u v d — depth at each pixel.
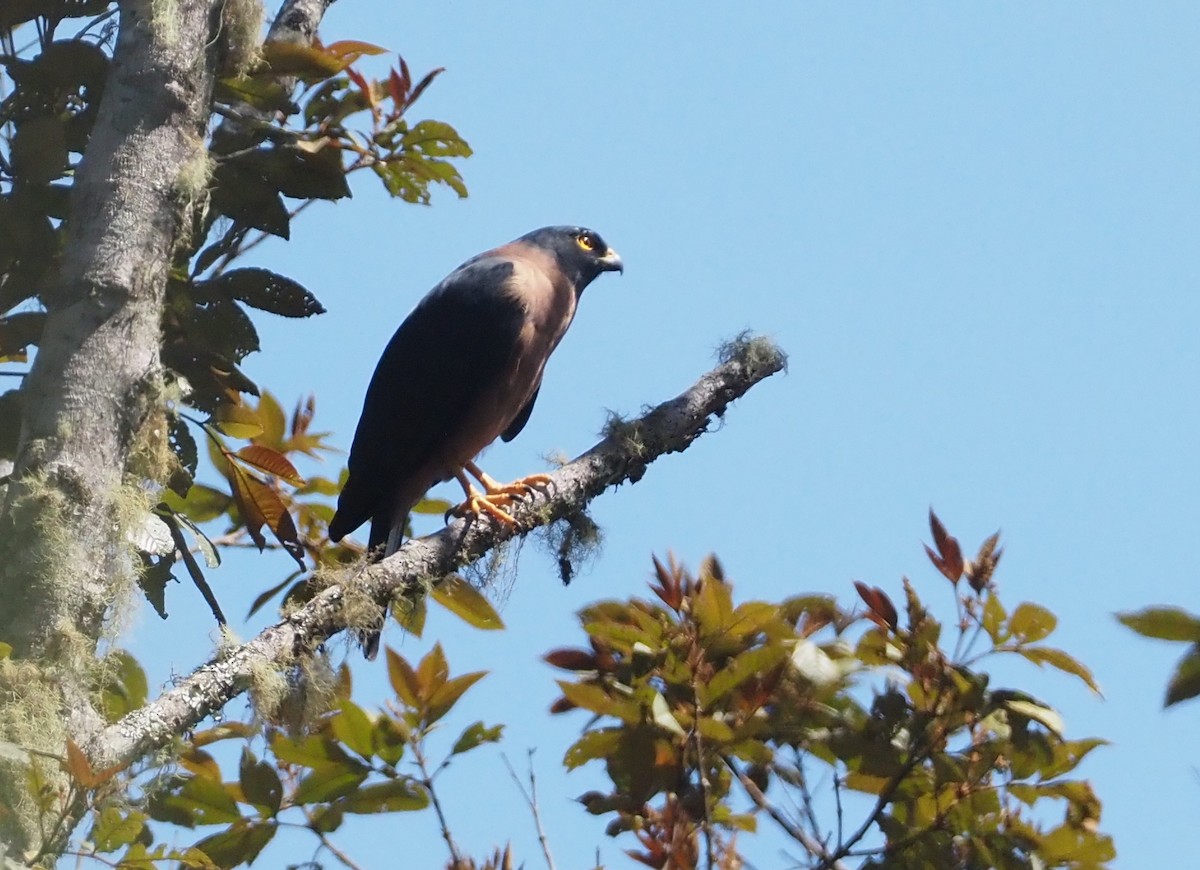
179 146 8.43
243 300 9.72
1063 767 8.26
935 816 8.16
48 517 7.41
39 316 9.33
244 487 10.55
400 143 10.22
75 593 7.39
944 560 8.42
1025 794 8.27
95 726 7.31
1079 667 8.14
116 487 7.72
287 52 9.59
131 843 7.32
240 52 9.52
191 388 9.93
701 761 7.64
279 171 9.59
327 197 9.72
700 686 7.84
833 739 8.05
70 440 7.63
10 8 9.47
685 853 7.32
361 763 8.15
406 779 8.12
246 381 9.98
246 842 8.06
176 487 9.79
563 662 8.20
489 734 8.23
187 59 8.58
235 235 10.13
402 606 9.73
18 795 6.75
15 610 7.29
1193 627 6.16
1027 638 8.22
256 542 10.72
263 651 8.11
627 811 7.75
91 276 7.95
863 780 8.38
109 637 7.62
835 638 8.47
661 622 8.04
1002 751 8.10
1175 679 6.15
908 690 8.30
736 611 7.89
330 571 9.30
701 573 8.38
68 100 9.67
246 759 8.10
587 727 8.13
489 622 9.88
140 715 7.44
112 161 8.24
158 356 8.26
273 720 7.97
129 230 8.09
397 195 10.62
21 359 9.97
